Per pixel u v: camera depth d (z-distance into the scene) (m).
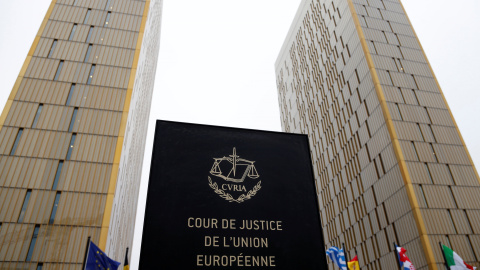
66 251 33.34
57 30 47.06
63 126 40.06
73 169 37.69
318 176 69.19
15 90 41.09
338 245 57.78
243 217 12.77
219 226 12.40
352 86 57.97
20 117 39.53
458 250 38.72
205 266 11.58
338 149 61.44
